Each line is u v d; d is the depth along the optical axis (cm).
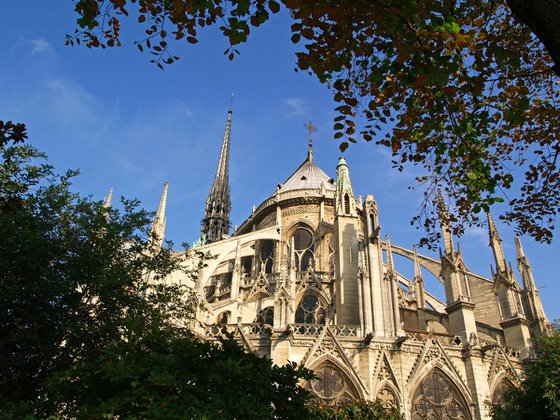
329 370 3194
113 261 2286
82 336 1944
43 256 1934
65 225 2186
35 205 2056
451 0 1124
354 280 3903
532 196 1770
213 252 4734
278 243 5712
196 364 1275
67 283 1912
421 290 4284
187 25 1212
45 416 1357
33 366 1850
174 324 2447
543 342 3002
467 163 1617
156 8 1211
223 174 10419
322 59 1186
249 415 1137
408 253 5434
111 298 2094
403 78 1230
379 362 3212
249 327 3509
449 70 1088
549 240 1791
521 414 2755
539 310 4103
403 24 1127
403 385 3167
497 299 4078
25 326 1850
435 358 3338
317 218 5838
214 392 1203
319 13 1020
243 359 1286
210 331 3422
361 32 1177
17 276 1848
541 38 721
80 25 1173
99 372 1193
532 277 4297
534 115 1631
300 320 4353
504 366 3450
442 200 1981
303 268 5509
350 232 4156
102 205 2402
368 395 3080
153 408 1068
